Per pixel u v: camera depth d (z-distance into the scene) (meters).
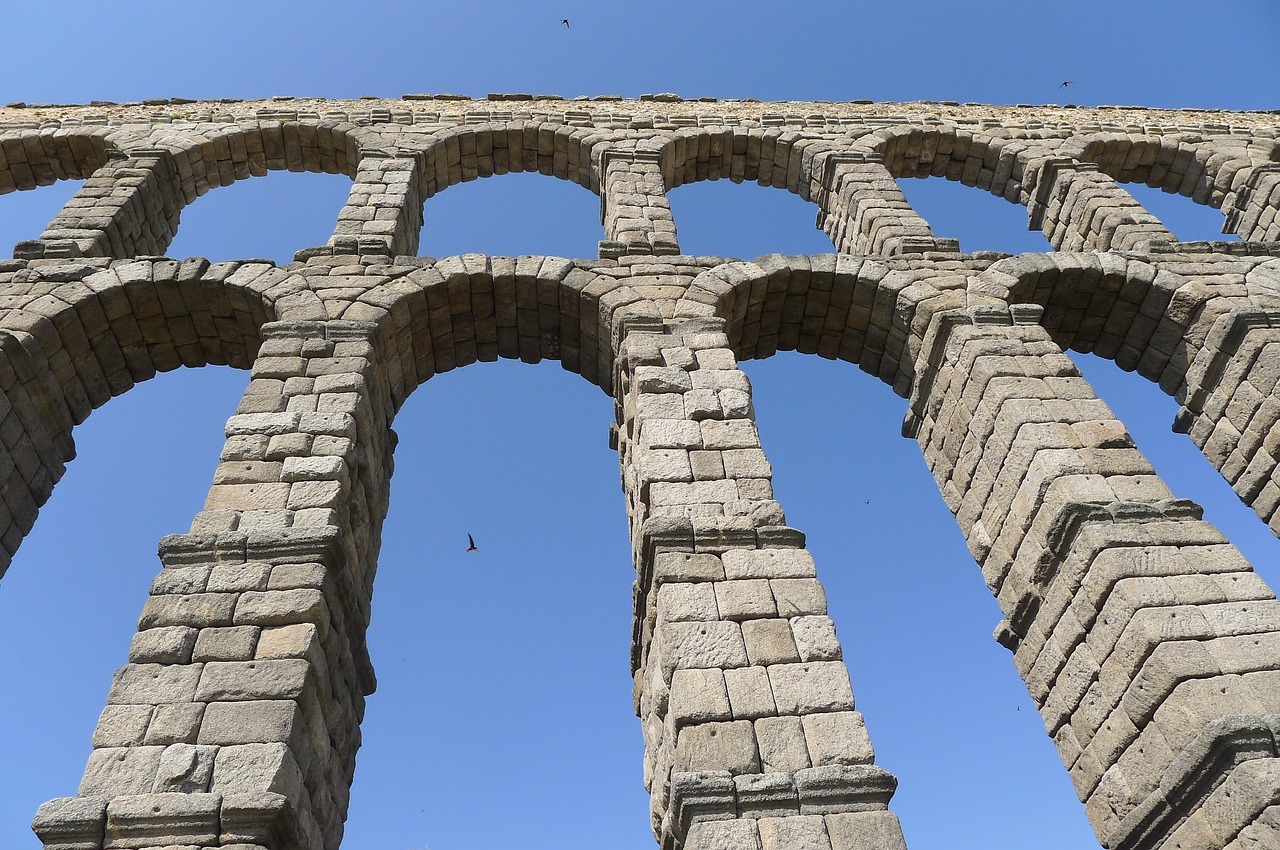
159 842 10.78
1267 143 30.59
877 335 21.34
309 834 12.34
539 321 20.92
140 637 12.82
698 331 18.84
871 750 11.77
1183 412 20.67
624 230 22.78
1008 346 18.89
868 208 24.53
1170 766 12.69
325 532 14.27
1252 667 13.20
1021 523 16.69
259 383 17.28
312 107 28.91
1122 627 14.26
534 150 28.30
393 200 23.64
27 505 18.09
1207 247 22.55
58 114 28.78
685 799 11.07
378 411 18.67
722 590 13.69
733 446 16.22
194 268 19.84
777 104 31.19
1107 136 30.31
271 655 12.79
